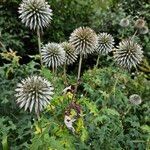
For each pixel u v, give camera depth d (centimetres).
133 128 51
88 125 44
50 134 39
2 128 41
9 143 44
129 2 96
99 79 58
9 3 80
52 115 43
